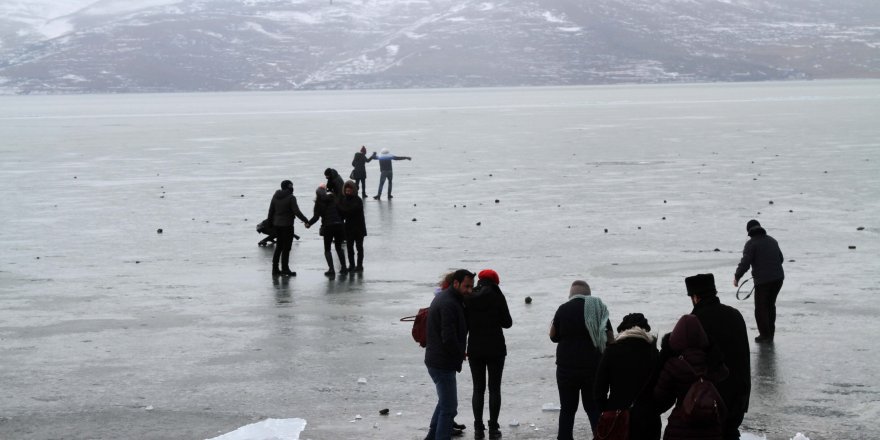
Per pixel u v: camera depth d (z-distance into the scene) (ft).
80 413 41.42
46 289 67.62
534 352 49.80
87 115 479.82
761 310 51.03
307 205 109.91
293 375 46.55
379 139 223.71
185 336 54.29
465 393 44.50
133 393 44.11
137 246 85.10
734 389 31.73
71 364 48.98
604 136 219.61
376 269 72.79
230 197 118.11
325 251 70.95
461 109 448.24
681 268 69.87
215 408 41.88
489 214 99.40
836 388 42.88
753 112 336.90
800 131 221.87
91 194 124.16
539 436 38.24
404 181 133.39
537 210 101.24
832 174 128.98
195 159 176.65
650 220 92.63
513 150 182.91
